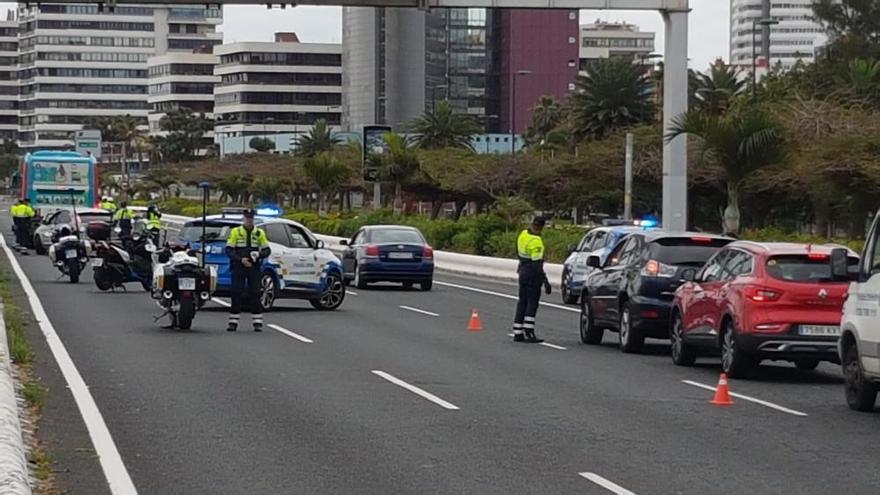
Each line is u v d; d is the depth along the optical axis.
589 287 25.30
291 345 23.56
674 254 23.16
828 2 90.44
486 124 192.62
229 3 36.88
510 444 13.66
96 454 12.75
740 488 11.45
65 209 55.84
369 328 27.41
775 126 40.31
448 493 11.12
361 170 96.12
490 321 29.80
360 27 189.12
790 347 19.14
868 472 12.26
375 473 12.00
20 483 9.41
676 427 14.97
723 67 84.75
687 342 21.30
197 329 26.39
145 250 35.16
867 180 50.88
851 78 68.62
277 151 173.00
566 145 90.12
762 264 19.52
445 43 192.25
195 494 11.02
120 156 199.75
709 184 61.22
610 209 77.25
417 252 40.53
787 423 15.39
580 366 21.23
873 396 16.30
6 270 45.25
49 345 22.86
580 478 11.84
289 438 13.88
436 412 15.85
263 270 31.28
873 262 16.28
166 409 15.80
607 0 38.03
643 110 85.25
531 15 192.25
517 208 61.31
